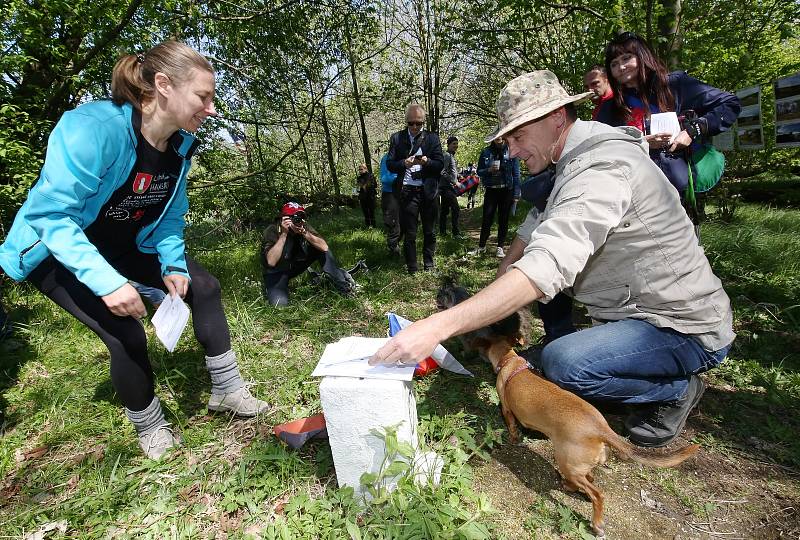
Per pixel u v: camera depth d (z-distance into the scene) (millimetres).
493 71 12289
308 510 1842
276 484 2025
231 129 8664
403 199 5203
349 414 1773
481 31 9617
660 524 1880
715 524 1877
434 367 3000
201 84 1875
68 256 1748
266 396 2791
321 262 4680
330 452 2213
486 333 2703
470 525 1646
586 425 1814
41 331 3783
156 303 2578
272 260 4328
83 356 3432
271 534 1746
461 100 14461
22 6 4902
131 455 2322
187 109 1886
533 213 2713
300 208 4309
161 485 2092
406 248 5328
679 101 2996
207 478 2127
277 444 2303
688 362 2072
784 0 6664
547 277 1559
